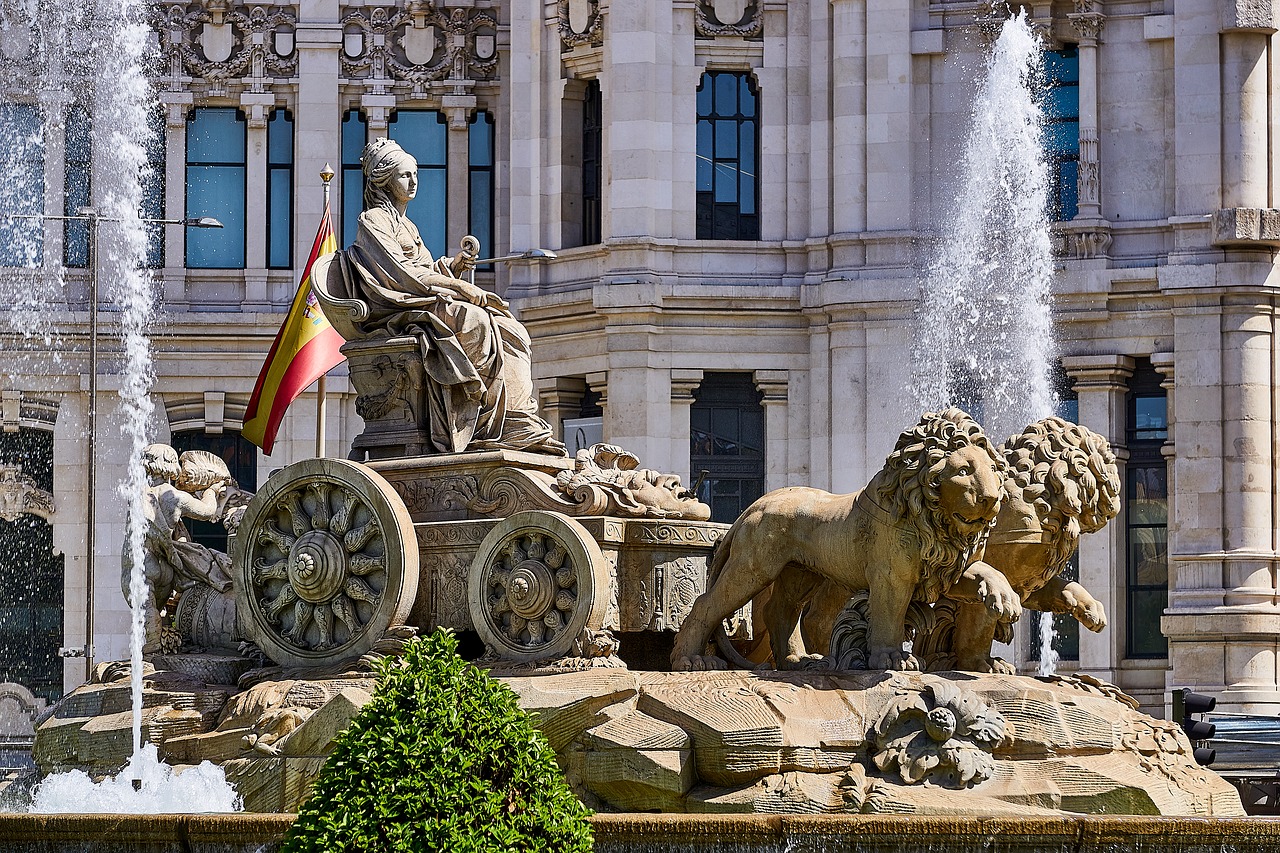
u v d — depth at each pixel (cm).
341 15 6606
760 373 6097
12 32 6369
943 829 1758
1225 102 5762
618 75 6147
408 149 6650
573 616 2141
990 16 6009
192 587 2466
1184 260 5722
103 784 2191
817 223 6159
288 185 6594
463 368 2339
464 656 2325
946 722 1969
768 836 1780
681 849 1789
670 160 6175
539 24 6344
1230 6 5722
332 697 2116
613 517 2242
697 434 6159
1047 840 1748
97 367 6341
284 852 1506
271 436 4128
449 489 2284
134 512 2469
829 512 2150
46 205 6366
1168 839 1730
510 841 1490
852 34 6100
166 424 6462
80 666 6250
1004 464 2170
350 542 2236
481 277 6619
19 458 6372
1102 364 5750
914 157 6062
